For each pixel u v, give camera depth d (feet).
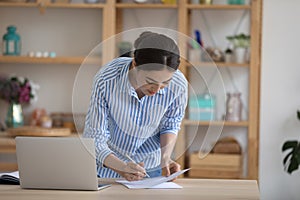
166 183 9.20
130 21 18.22
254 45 16.74
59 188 8.71
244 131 17.80
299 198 17.63
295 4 17.60
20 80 17.66
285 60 17.66
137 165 8.43
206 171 16.75
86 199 7.97
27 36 18.48
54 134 16.66
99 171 9.91
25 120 18.45
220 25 17.95
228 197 8.20
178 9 17.03
